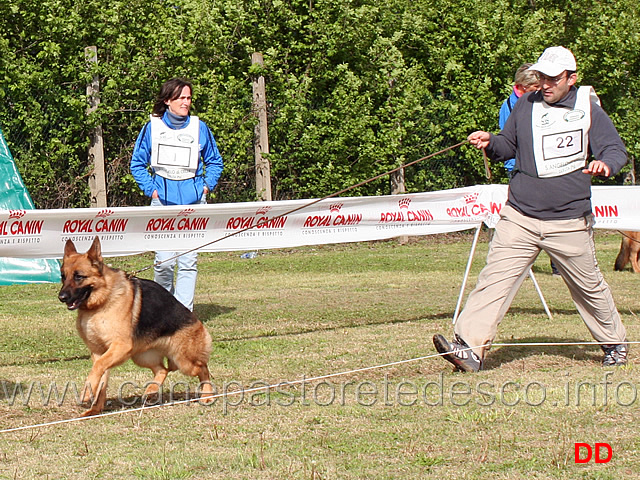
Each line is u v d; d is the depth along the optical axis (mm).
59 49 12914
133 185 13836
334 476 4055
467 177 16391
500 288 6078
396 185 15484
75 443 4668
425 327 8094
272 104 14703
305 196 15055
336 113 14891
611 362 6285
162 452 4473
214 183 8438
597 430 4688
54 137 13141
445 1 16031
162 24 14047
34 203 13242
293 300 10047
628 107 18062
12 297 10570
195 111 14102
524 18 16812
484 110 15828
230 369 6500
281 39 14984
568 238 5961
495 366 6324
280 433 4781
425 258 13750
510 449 4406
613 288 10398
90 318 5352
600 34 17391
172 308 5668
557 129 5863
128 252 7551
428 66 16094
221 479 4062
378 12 15648
